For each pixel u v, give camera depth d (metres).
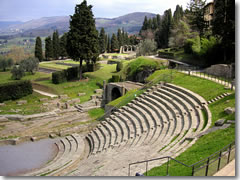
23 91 47.12
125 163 18.03
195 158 15.70
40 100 46.59
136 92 38.34
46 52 104.94
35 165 23.27
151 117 28.98
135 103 34.50
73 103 46.16
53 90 53.69
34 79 64.31
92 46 60.53
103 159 21.12
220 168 13.65
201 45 50.88
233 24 38.88
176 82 37.44
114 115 34.28
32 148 28.00
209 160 14.07
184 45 66.62
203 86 32.62
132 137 25.77
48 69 80.88
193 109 26.64
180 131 22.52
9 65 87.38
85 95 52.06
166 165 15.91
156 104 31.34
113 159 19.66
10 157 25.11
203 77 37.34
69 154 25.55
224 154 13.99
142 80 51.97
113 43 124.94
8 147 28.06
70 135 32.38
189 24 70.00
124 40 136.38
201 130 21.11
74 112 40.94
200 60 51.34
